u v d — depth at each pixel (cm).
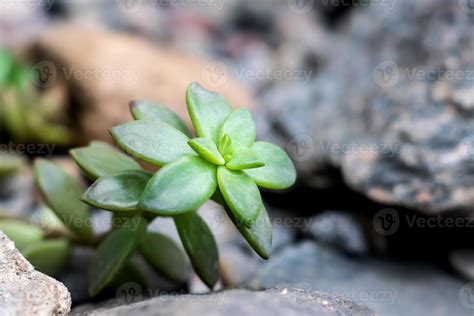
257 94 44
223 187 24
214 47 53
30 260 27
